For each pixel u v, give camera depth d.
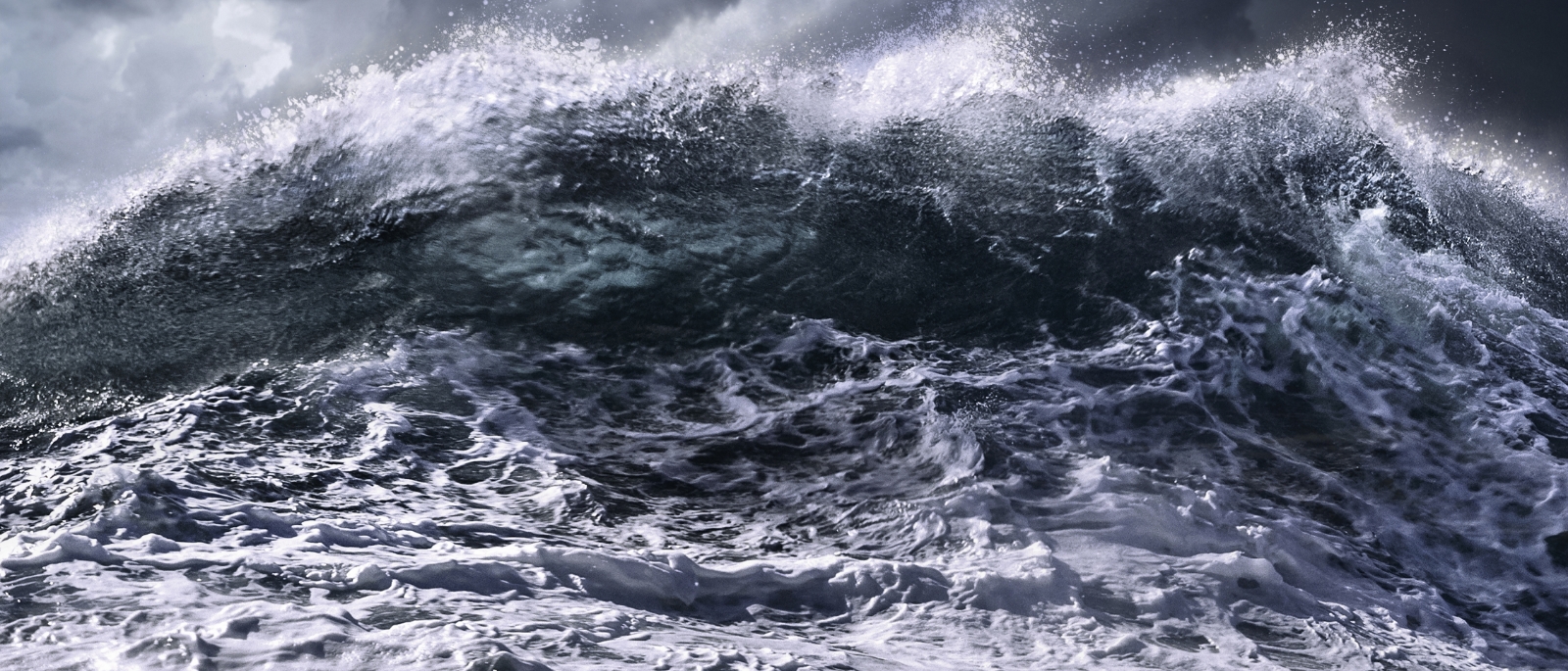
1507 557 4.34
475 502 4.11
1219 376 5.88
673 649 2.56
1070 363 6.01
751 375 5.84
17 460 4.28
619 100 8.91
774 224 7.70
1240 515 4.35
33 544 2.81
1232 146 8.68
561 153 8.25
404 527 3.63
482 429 4.97
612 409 5.39
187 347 5.73
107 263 6.73
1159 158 8.59
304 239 7.23
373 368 5.52
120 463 4.09
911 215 7.91
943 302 6.84
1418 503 4.74
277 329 5.98
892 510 4.20
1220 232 7.61
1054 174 8.47
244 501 3.75
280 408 4.95
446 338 5.98
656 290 6.74
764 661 2.56
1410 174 8.75
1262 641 3.39
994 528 4.02
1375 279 7.14
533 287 6.68
